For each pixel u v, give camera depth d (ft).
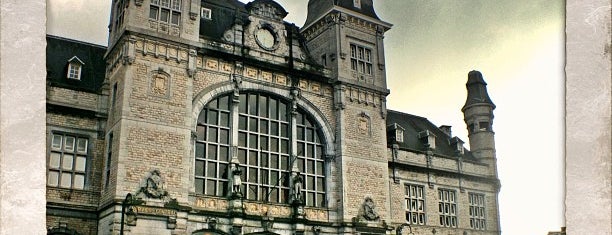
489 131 153.17
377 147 135.95
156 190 103.35
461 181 156.04
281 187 122.31
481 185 151.33
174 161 107.04
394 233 142.10
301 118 130.00
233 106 119.24
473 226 150.71
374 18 142.10
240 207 111.86
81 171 107.76
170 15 113.60
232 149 116.26
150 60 109.29
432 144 158.40
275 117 126.11
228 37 121.90
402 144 154.40
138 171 102.89
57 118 107.55
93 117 111.34
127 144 102.89
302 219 119.44
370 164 133.49
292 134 125.70
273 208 118.01
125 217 98.68
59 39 120.06
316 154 130.00
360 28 140.97
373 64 140.56
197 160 113.60
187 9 115.55
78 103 110.52
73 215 104.27
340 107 132.05
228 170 115.85
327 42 138.41
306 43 146.72
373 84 138.51
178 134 108.78
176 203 104.22
